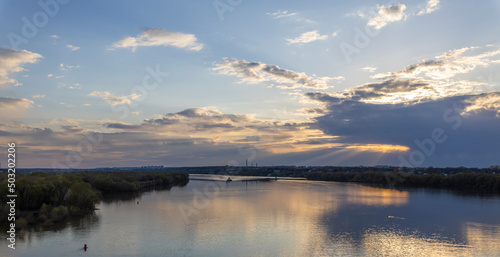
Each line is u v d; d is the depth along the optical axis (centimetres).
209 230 6975
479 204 10650
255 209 9788
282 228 7169
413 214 8881
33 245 5853
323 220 8056
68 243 5978
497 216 8544
